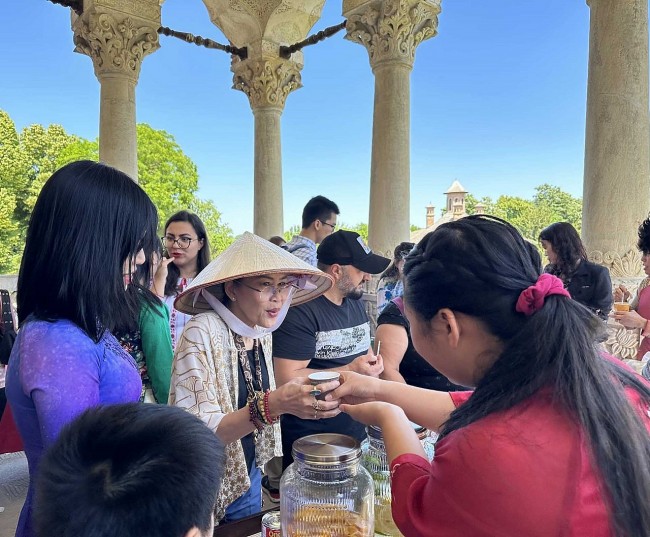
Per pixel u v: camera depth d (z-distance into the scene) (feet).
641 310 11.17
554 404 2.37
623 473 2.21
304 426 6.72
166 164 93.09
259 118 30.73
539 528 2.15
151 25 23.58
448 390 7.37
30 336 3.54
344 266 7.16
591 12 14.43
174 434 2.22
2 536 9.15
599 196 14.15
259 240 5.29
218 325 5.10
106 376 3.82
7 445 8.92
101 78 22.91
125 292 4.16
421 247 2.95
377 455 4.23
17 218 85.25
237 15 29.19
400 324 7.29
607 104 13.99
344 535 3.28
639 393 2.74
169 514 2.00
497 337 2.65
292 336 6.68
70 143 91.04
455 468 2.34
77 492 2.00
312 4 29.71
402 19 20.65
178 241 11.03
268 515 4.22
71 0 22.94
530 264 2.71
